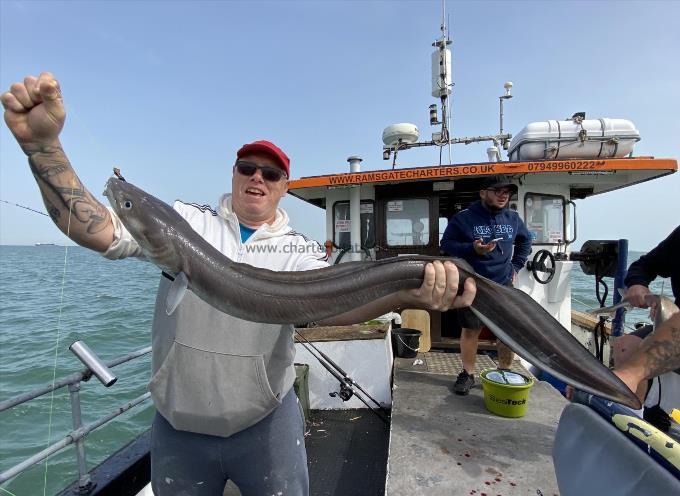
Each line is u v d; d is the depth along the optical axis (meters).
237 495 3.38
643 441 1.62
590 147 6.07
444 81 8.16
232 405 2.15
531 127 6.18
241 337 2.21
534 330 2.44
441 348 6.61
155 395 2.22
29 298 20.75
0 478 2.41
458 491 2.97
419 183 6.89
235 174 2.56
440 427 3.90
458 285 2.50
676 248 3.43
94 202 2.14
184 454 2.26
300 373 4.52
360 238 7.14
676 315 2.28
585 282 21.94
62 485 5.45
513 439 3.67
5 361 10.25
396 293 2.55
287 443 2.34
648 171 5.79
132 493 3.35
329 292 2.40
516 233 5.11
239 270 2.33
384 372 4.83
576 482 1.83
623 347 3.62
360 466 3.80
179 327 2.22
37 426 6.82
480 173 5.90
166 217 2.32
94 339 12.32
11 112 1.88
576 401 2.36
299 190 7.33
